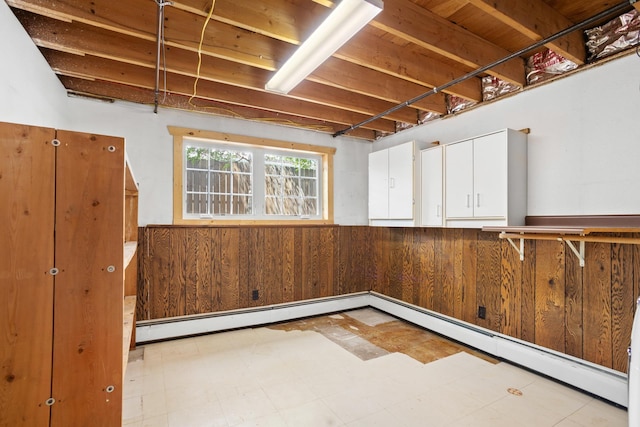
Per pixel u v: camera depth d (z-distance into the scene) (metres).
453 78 2.95
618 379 2.19
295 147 4.18
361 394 2.35
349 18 1.77
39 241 1.14
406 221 3.64
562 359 2.51
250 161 3.97
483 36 2.46
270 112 3.91
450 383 2.50
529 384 2.49
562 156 2.58
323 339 3.42
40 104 2.28
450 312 3.49
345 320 4.07
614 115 2.29
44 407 1.14
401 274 4.16
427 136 3.86
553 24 2.15
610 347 2.27
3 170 1.10
